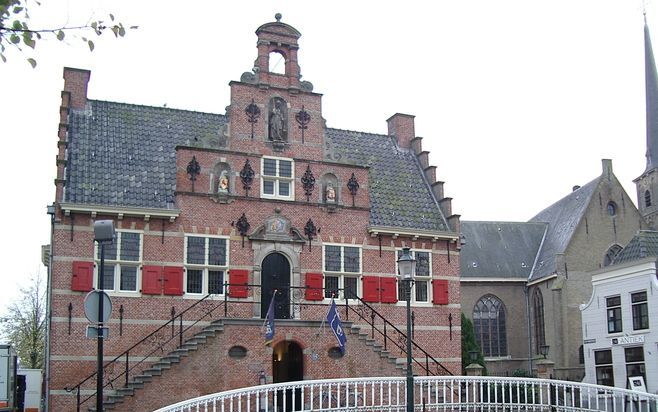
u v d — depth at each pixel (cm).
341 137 3369
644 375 3350
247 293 2703
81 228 2528
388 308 2956
